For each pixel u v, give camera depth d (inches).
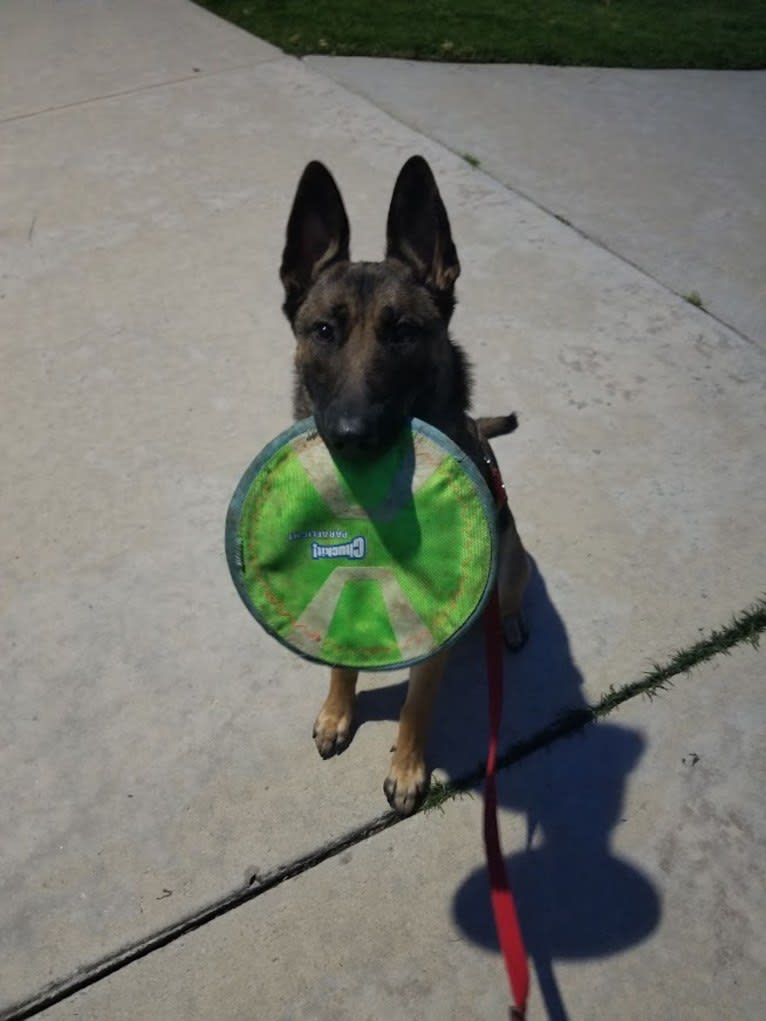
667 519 43.0
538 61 83.7
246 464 45.8
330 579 30.4
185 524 43.1
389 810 33.0
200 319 54.5
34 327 53.9
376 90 76.9
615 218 62.4
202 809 33.0
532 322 54.0
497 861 26.8
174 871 31.3
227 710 36.0
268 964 29.1
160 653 38.0
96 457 46.2
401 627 30.4
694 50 86.9
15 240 60.5
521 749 34.9
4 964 29.1
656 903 30.5
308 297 34.0
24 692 36.5
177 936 29.8
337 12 91.7
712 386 49.8
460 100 76.0
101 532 42.6
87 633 38.6
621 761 34.4
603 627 38.9
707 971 28.8
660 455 46.0
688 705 36.0
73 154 68.9
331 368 32.1
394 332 32.4
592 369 50.9
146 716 35.8
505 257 58.8
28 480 45.0
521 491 44.3
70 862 31.5
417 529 30.0
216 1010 28.2
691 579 40.5
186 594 40.2
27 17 90.4
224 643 38.4
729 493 44.1
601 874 31.3
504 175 66.5
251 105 74.5
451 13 93.0
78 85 78.0
